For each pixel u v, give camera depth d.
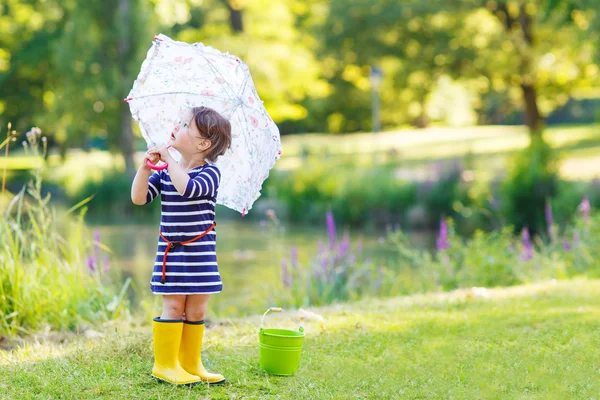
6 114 35.44
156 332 3.90
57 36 32.84
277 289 8.71
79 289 6.51
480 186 18.09
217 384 3.99
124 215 23.89
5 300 5.85
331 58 30.02
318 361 4.55
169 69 4.14
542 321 5.67
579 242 10.07
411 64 27.11
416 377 4.25
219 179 3.92
